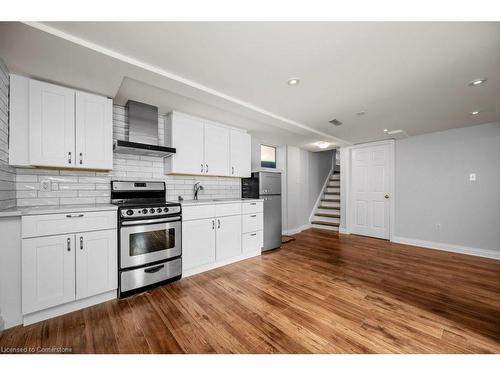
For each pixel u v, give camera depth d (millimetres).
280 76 2043
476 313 1885
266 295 2201
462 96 2447
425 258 3381
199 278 2625
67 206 2123
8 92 1815
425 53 1688
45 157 1950
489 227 3439
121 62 1716
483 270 2885
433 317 1824
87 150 2162
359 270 2883
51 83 2016
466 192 3641
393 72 1967
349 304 2029
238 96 2480
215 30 1444
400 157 4395
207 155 3180
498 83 2145
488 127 3453
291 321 1763
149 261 2283
